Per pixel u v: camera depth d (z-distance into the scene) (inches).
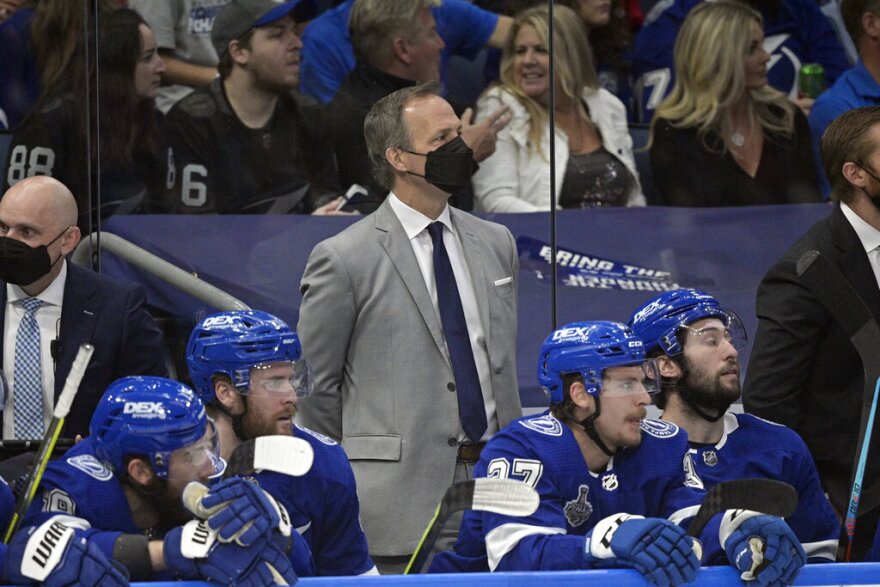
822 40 678.5
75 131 606.5
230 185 614.5
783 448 470.3
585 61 647.1
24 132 606.2
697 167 657.6
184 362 589.3
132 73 608.1
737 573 369.4
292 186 619.5
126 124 608.7
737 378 462.3
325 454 424.5
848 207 510.6
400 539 491.8
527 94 642.2
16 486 395.9
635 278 633.0
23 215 490.3
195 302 596.1
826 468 499.8
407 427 496.1
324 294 499.8
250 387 414.3
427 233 517.0
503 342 514.9
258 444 368.5
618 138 653.3
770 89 668.7
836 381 495.8
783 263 502.0
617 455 431.8
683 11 665.0
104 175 606.2
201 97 613.3
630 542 361.7
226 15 612.4
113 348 503.8
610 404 417.7
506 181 638.5
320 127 622.2
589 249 634.8
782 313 493.4
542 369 429.7
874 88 677.9
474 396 504.1
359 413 501.0
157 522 390.3
